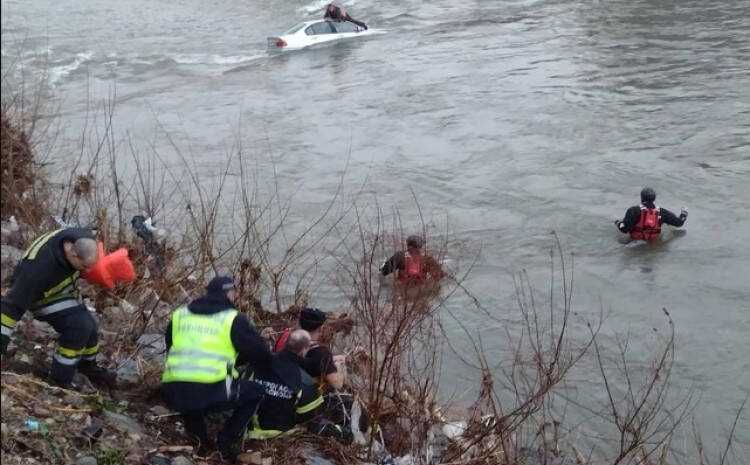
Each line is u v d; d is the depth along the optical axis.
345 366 6.71
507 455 6.17
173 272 8.51
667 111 15.72
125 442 5.10
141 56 24.92
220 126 17.47
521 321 9.18
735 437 7.16
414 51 22.72
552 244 11.18
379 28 26.36
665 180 12.89
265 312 8.16
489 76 19.36
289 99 19.17
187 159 15.38
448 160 14.53
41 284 5.18
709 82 17.14
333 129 16.75
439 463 6.04
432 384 7.16
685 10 23.98
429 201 12.91
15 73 21.95
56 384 5.46
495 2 28.52
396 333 6.50
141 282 8.00
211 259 8.17
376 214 12.51
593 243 11.13
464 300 9.61
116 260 5.37
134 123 17.86
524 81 18.64
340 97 18.95
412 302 7.94
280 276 9.34
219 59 24.11
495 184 13.34
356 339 7.52
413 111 17.41
